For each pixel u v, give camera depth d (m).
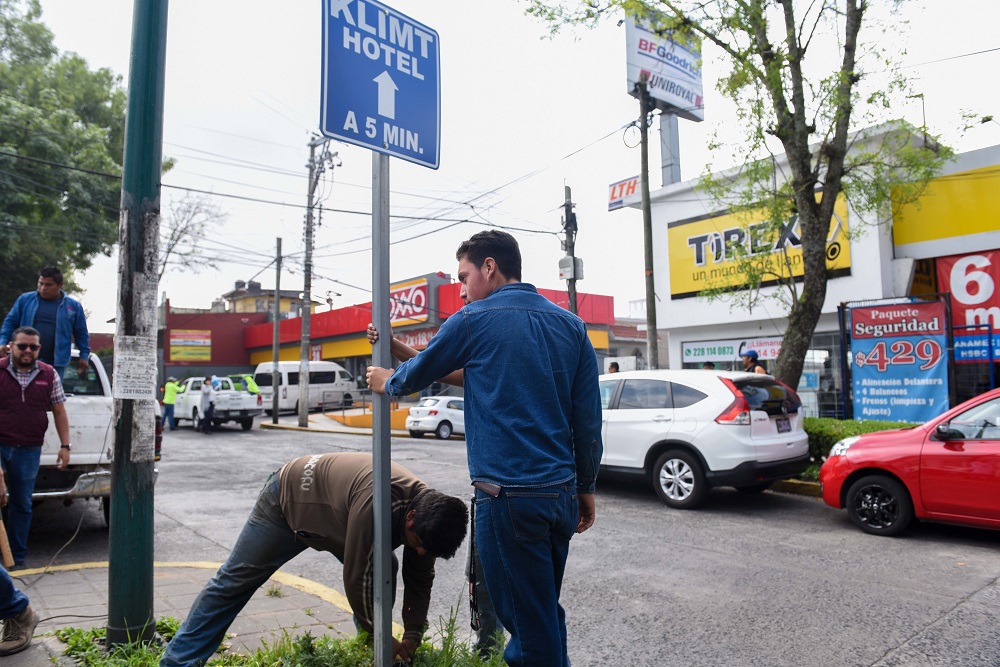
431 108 3.10
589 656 4.00
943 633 4.27
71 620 4.19
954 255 13.70
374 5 2.88
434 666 3.20
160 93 3.72
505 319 2.43
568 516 2.38
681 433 8.36
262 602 4.71
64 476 6.41
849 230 13.15
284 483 3.11
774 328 16.00
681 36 9.96
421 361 2.46
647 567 5.80
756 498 9.04
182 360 41.84
